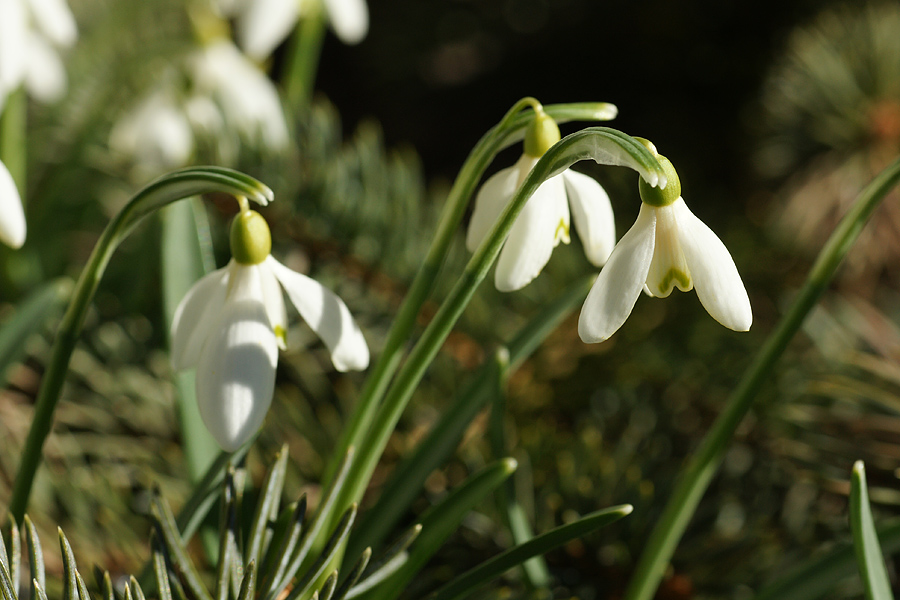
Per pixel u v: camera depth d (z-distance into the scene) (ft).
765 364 1.36
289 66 2.24
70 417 1.60
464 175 1.32
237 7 1.90
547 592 1.42
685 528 1.51
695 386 1.65
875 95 2.06
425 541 1.36
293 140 1.77
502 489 1.41
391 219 1.71
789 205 2.09
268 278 1.30
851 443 1.50
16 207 1.32
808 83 2.14
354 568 1.29
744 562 1.48
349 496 1.35
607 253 1.32
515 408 1.64
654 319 1.78
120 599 1.34
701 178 2.99
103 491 1.51
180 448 1.58
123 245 1.83
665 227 1.25
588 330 1.25
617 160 1.23
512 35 4.92
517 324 1.71
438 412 1.61
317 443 1.57
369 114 5.18
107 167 1.92
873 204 1.32
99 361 1.64
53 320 1.66
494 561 1.33
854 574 1.37
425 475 1.42
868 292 1.97
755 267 1.98
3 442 1.55
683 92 3.91
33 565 1.27
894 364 1.56
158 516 1.32
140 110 1.83
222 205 1.66
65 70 2.08
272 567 1.30
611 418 1.65
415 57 5.11
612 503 1.50
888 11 2.19
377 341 1.65
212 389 1.27
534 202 1.30
